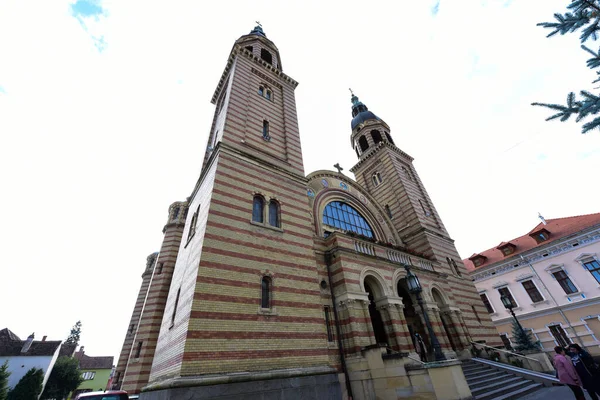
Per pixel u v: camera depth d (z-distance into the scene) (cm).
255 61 2325
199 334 983
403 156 3403
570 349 1031
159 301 2261
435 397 1072
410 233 2675
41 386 3397
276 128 2025
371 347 1320
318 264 1625
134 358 2008
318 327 1294
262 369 1038
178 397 842
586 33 627
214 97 2550
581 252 3089
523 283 3459
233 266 1201
